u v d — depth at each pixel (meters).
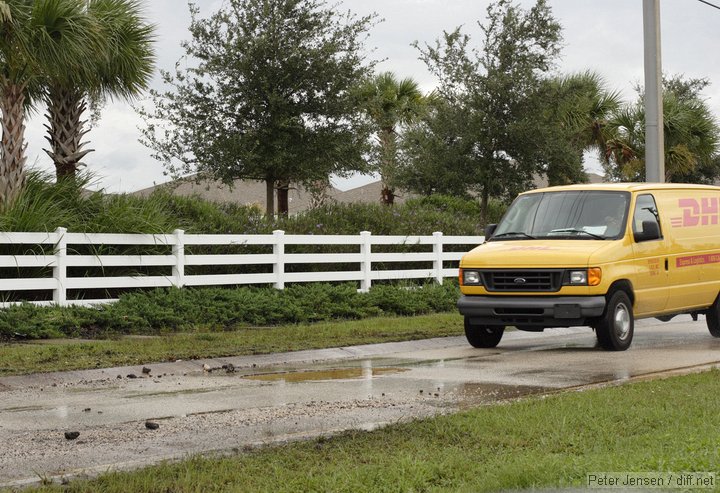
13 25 25.97
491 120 51.31
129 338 22.23
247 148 42.62
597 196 22.53
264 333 23.19
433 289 31.88
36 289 25.38
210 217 34.50
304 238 30.80
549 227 22.38
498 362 19.53
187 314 25.17
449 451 10.43
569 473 8.98
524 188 52.69
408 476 9.25
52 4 26.39
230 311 25.67
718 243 24.53
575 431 11.30
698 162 67.12
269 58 43.19
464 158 52.19
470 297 21.72
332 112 43.88
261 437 11.81
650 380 15.84
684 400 13.20
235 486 9.02
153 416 13.41
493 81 50.88
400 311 29.53
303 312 27.03
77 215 28.64
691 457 9.21
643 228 21.66
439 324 25.52
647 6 32.78
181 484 9.10
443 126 52.75
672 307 23.03
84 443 11.59
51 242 25.38
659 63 32.88
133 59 32.09
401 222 40.75
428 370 18.28
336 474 9.34
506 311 21.23
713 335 24.72
